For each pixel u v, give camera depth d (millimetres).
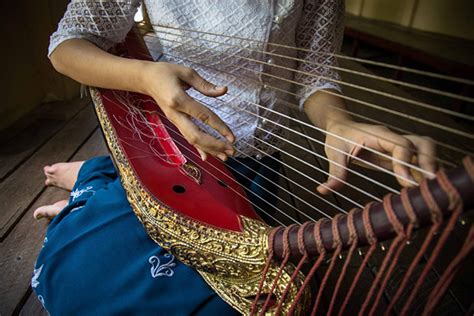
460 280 1026
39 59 1955
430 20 4801
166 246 626
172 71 628
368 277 1044
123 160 702
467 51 3549
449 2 4441
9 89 1784
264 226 595
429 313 383
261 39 831
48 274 730
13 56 1799
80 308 681
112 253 728
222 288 615
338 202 1349
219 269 597
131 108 813
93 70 722
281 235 542
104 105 777
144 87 668
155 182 667
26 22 1854
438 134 1923
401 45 3812
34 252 1069
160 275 688
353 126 632
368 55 5113
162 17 847
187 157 761
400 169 483
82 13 754
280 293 566
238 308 596
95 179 1035
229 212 631
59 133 1780
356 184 1451
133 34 924
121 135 745
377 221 405
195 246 598
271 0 824
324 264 1080
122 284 681
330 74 925
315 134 1801
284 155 1619
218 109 885
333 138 647
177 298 663
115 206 816
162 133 794
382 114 2207
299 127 1859
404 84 449
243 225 600
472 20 4164
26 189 1344
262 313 545
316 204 1333
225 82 874
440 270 1039
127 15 783
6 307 899
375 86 2875
